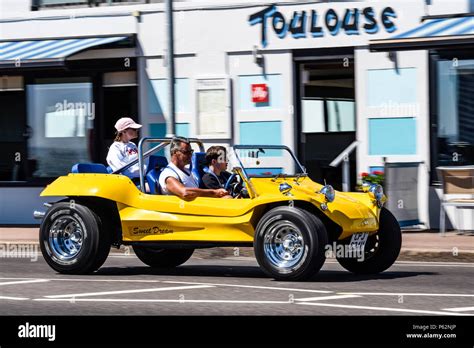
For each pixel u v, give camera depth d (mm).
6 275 12453
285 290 10656
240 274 12562
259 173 12281
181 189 12023
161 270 13172
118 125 13750
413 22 17750
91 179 12438
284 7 18812
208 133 19469
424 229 17406
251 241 11695
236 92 19297
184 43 19594
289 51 18828
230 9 19219
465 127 17531
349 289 10781
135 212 12266
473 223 17094
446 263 14117
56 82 20469
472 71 17453
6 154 20828
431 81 17750
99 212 12477
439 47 16125
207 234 11906
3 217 20641
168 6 16438
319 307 9438
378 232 12352
